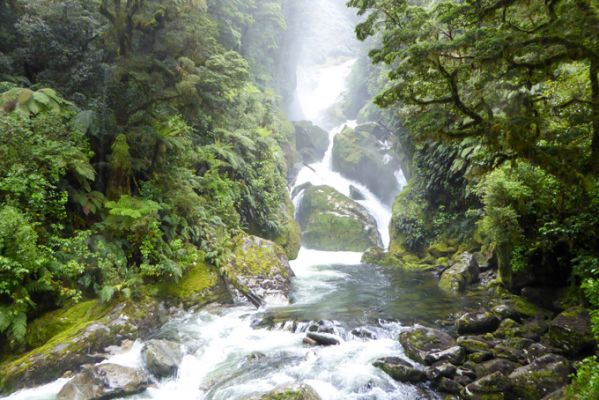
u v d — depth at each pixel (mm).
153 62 10109
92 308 7836
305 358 7113
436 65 6133
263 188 16781
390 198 24844
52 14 10312
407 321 8594
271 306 10367
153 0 10234
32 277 7254
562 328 6574
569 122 6379
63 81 10312
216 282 10289
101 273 8367
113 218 8969
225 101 11672
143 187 10180
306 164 26453
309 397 5449
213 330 8523
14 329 6500
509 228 9141
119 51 10305
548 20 5801
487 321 7637
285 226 17891
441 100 6578
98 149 9930
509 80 5973
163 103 11062
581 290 7762
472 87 6691
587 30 5004
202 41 10656
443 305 9883
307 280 13555
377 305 10094
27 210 7363
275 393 5422
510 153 7098
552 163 5707
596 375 4293
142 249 9055
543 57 5699
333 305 10234
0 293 6691
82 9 10805
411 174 20516
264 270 11562
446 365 6293
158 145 10680
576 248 8055
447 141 6934
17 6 10430
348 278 13875
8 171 7309
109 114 9914
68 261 7801
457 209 15164
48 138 8172
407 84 6629
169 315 8898
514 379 5730
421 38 6207
